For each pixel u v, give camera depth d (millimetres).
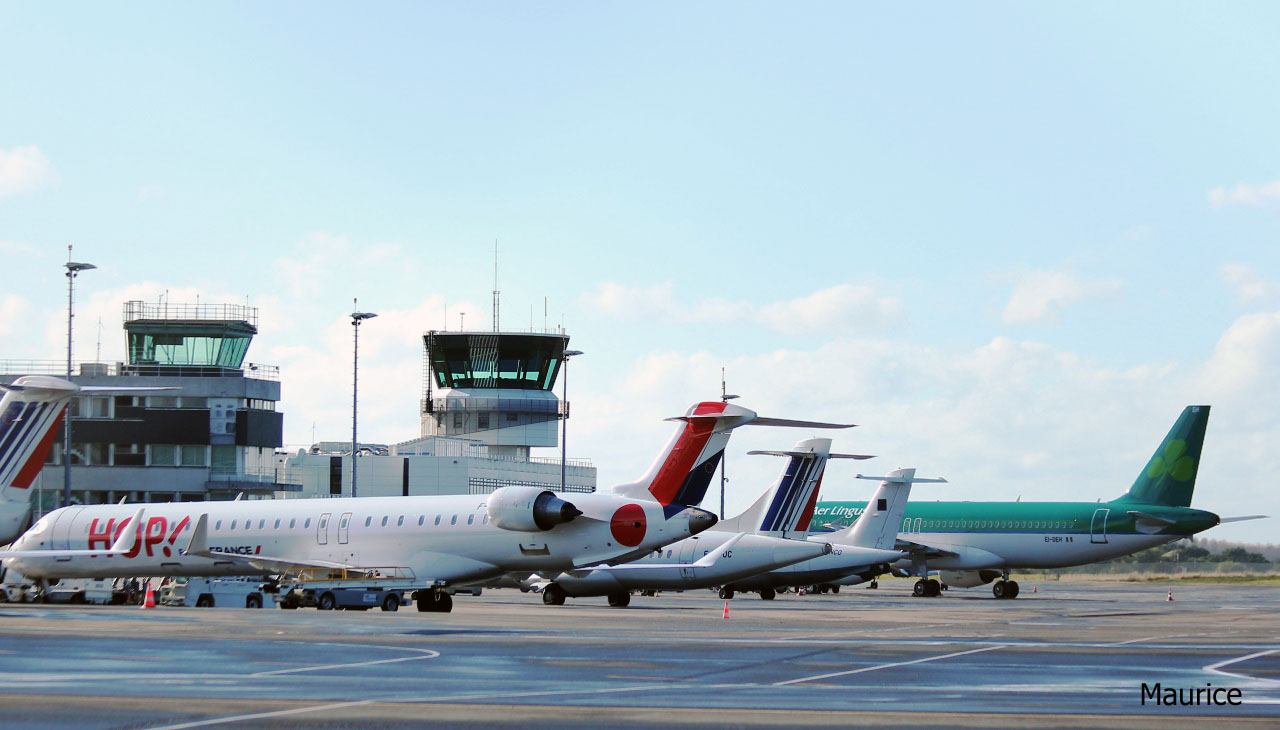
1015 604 61625
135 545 55375
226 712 18078
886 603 63000
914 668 24781
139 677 22234
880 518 67875
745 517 63500
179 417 91938
